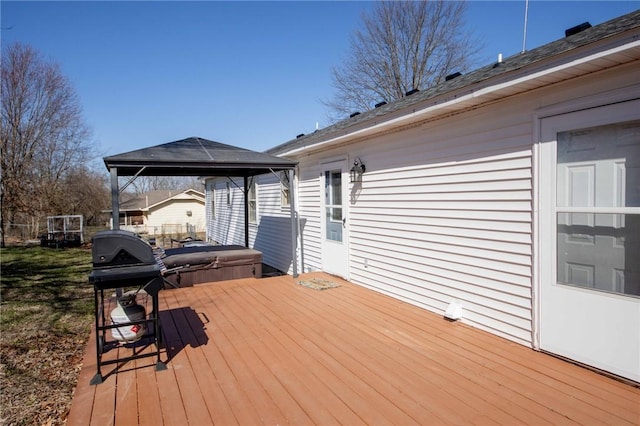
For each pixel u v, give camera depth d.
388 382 2.72
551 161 3.02
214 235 15.80
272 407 2.42
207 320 4.32
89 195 23.31
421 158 4.47
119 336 3.19
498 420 2.20
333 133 5.69
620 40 2.26
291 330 3.91
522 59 3.50
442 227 4.18
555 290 3.02
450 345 3.38
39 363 4.54
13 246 17.00
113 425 2.24
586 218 2.82
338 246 6.40
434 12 18.66
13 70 19.30
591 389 2.54
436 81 19.02
